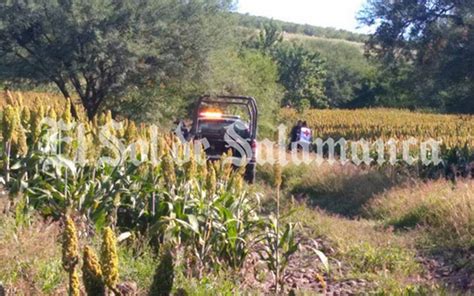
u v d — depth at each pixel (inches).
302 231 399.9
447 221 401.7
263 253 301.7
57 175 277.3
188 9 852.6
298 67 2765.7
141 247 263.6
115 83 825.5
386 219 470.6
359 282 301.1
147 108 932.0
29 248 215.2
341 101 2967.5
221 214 275.7
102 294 151.9
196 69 887.1
